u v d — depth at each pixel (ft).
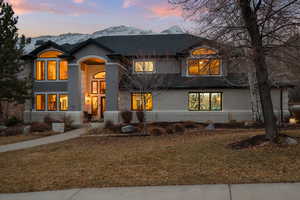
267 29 28.43
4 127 59.11
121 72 70.08
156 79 63.10
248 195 15.24
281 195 14.97
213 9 29.09
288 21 26.63
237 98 65.00
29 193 17.78
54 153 33.19
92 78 78.69
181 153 28.02
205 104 66.90
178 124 55.62
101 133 52.39
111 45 79.41
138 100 69.21
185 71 68.03
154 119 67.72
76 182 19.77
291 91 115.65
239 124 57.41
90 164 25.68
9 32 59.16
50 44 70.18
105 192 17.17
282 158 22.77
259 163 22.04
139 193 16.65
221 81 64.90
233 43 30.55
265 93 29.07
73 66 67.00
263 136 29.76
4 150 38.09
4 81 57.11
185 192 16.39
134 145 37.29
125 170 22.58
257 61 28.94
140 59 70.79
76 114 65.82
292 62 28.12
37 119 70.59
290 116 63.52
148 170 22.21
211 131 48.93
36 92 71.31
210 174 20.06
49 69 71.51
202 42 35.27
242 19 29.17
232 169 21.01
